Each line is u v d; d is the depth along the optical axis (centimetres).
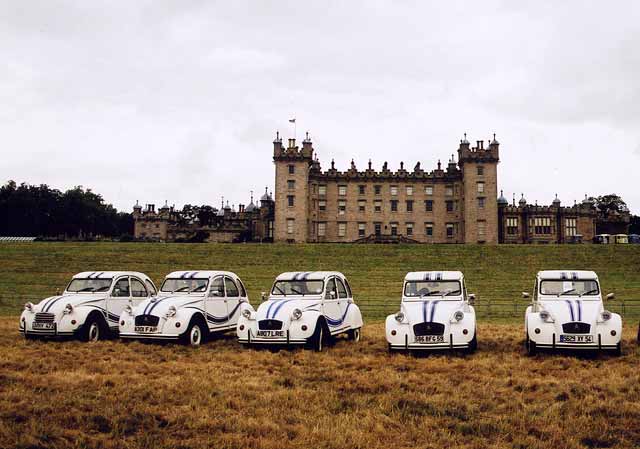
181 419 971
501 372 1350
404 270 5972
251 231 11794
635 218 15462
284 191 10325
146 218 14538
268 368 1401
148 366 1408
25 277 5359
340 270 5953
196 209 17350
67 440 868
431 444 868
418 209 10725
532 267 6062
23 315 1830
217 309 1886
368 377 1295
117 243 7275
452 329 1554
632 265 6091
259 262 6300
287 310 1656
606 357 1530
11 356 1514
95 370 1363
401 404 1080
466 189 10338
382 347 1758
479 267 6084
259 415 1009
